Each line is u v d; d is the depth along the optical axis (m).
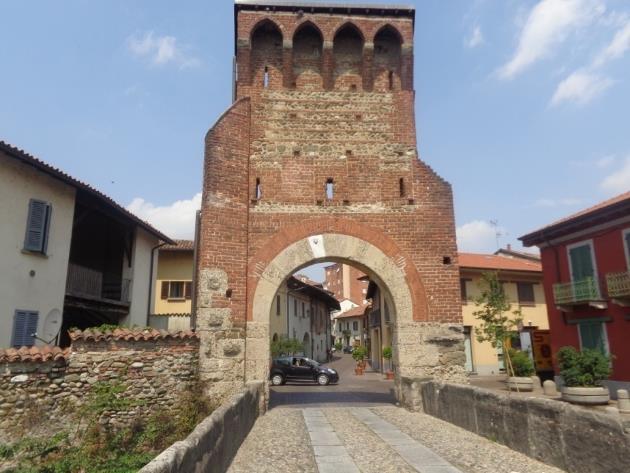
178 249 29.33
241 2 14.65
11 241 15.52
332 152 14.29
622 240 19.23
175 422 11.05
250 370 12.49
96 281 20.38
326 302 55.16
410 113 14.71
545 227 22.78
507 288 31.69
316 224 13.63
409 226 13.80
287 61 14.61
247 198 13.55
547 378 24.94
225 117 13.58
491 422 8.92
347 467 7.23
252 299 12.91
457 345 13.02
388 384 26.83
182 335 11.98
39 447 9.62
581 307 21.17
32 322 16.14
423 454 7.95
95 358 11.31
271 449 8.46
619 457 5.95
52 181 17.39
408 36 15.03
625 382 18.73
